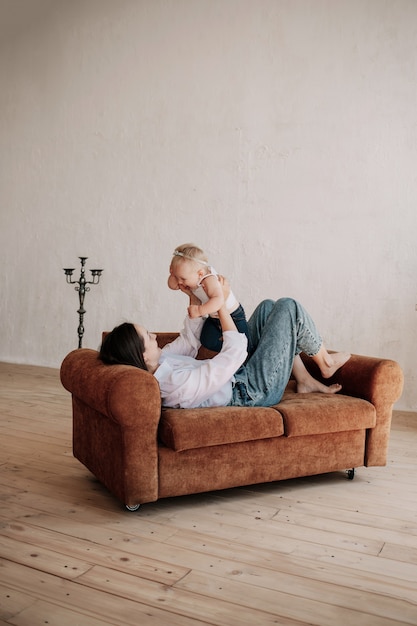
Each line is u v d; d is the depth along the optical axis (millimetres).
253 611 1760
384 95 4398
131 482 2389
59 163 5793
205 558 2088
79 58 5633
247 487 2812
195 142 5129
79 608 1755
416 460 3248
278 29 4742
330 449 2754
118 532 2283
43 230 5914
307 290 4738
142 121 5359
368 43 4430
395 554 2148
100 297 5645
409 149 4336
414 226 4352
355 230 4539
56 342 5910
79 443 2889
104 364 2545
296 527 2365
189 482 2484
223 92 4984
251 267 4941
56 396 4582
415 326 4387
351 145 4523
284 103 4750
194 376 2566
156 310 5402
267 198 4852
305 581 1941
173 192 5250
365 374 2875
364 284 4535
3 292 6160
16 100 5988
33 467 2990
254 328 3098
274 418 2578
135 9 5344
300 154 4707
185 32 5125
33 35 5852
